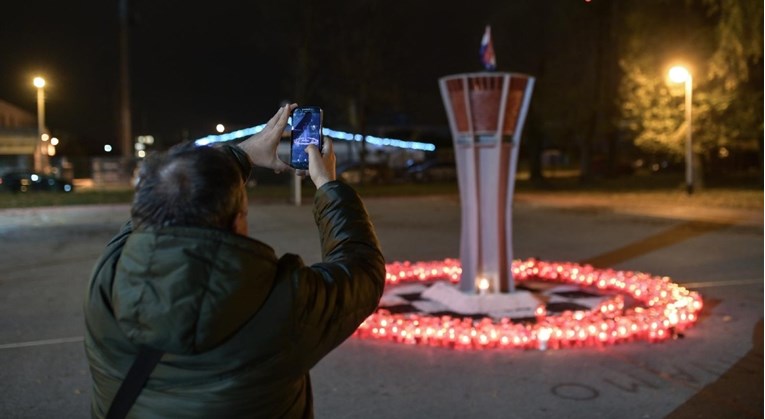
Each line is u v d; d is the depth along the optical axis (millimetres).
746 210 20734
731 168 46781
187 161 1938
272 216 21141
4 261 12750
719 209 21172
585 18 33938
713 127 25594
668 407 5355
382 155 54688
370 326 7172
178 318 1794
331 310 2021
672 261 12195
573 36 34562
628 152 56844
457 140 8227
